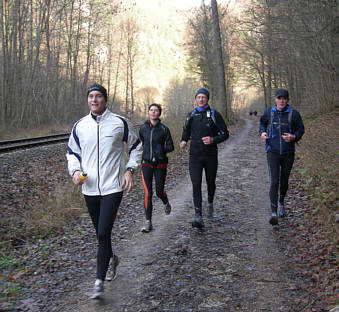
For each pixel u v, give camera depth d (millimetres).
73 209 6211
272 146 5164
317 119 18391
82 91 36750
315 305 2941
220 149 13797
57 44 33219
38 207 6117
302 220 5129
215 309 2998
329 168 7477
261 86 45406
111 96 55344
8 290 3350
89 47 37000
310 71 21109
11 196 7043
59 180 8461
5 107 24562
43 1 27109
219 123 5133
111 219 3322
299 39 16906
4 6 24922
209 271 3713
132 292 3354
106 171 3334
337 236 4156
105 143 3328
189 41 34906
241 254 4125
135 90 85000
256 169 9461
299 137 5070
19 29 25812
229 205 6230
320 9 15133
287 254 4047
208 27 32062
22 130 23828
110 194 3332
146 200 5125
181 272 3705
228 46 31984
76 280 3656
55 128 27188
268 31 17906
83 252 4445
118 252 4383
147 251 4344
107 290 3434
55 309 3074
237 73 41656
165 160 5281
